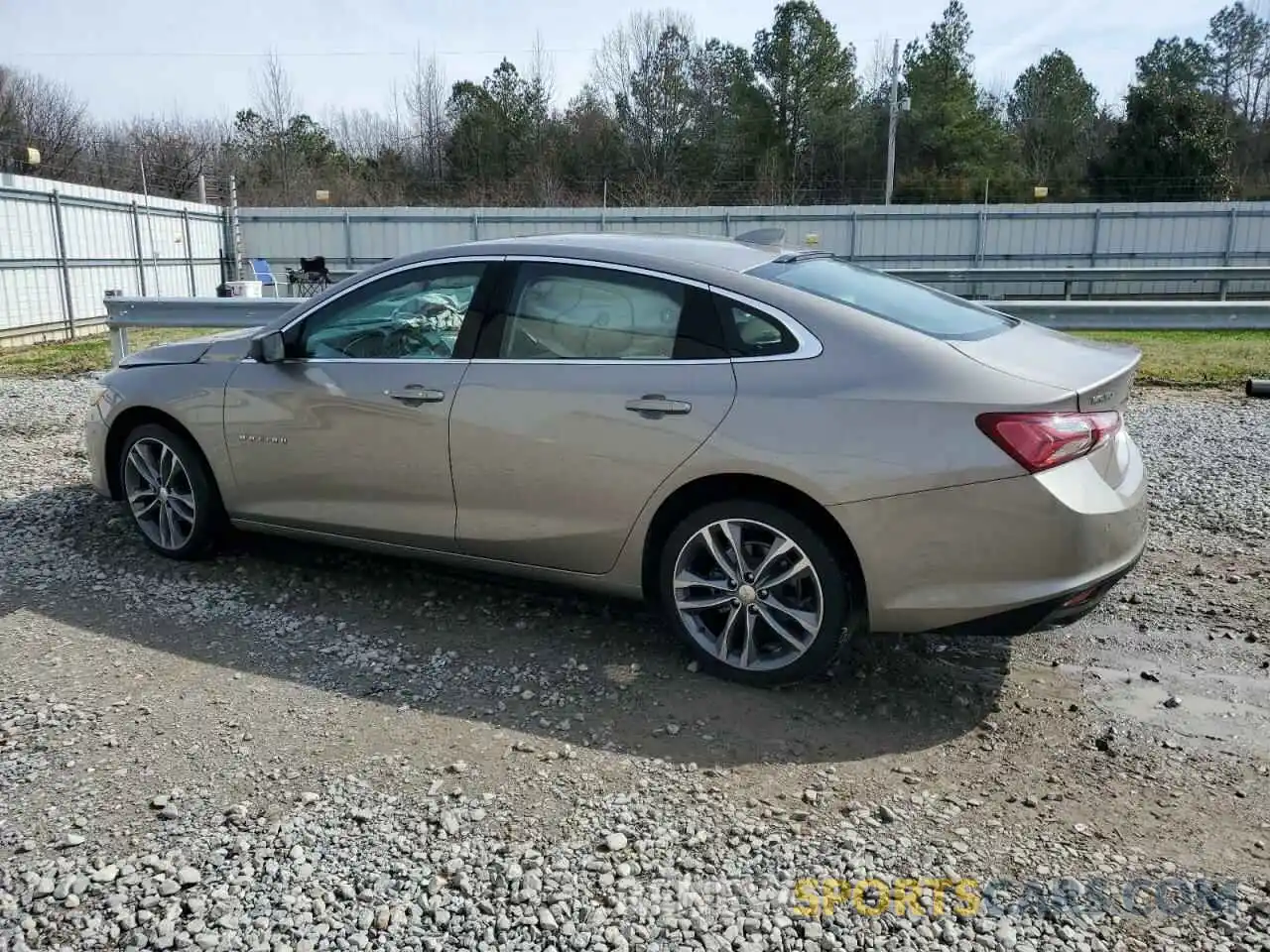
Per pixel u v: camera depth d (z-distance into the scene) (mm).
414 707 3553
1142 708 3594
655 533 3855
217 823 2834
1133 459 3705
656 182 47750
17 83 38500
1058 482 3234
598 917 2459
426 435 4141
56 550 5164
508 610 4445
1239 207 25906
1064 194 47719
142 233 19719
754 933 2408
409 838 2770
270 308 10359
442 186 50875
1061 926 2434
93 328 17703
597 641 4125
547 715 3500
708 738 3352
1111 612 4449
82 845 2732
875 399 3379
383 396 4227
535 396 3895
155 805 2918
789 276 3844
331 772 3109
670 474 3650
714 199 46625
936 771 3168
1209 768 3195
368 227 25578
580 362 3869
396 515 4324
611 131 51969
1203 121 46312
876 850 2732
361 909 2486
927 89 53312
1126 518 3408
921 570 3350
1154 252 26188
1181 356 11938
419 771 3123
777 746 3307
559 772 3127
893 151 42125
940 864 2676
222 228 23859
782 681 3666
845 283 3969
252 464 4648
